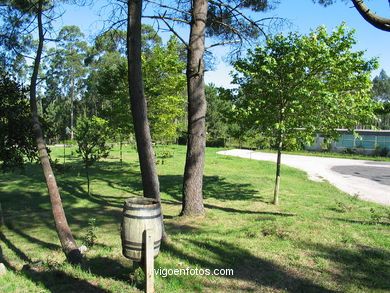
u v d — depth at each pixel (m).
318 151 39.69
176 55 15.50
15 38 6.71
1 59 7.13
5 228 8.00
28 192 12.62
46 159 5.04
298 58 8.73
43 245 6.59
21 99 7.64
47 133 8.42
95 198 11.55
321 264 4.40
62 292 3.70
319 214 8.20
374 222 6.91
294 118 9.30
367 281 3.94
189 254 4.83
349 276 4.07
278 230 6.01
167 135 16.91
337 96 8.55
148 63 14.86
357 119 9.23
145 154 5.61
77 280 4.01
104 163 21.88
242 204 10.12
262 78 9.39
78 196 11.84
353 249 4.94
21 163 8.10
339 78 9.12
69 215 9.17
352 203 10.34
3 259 5.61
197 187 8.20
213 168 20.80
